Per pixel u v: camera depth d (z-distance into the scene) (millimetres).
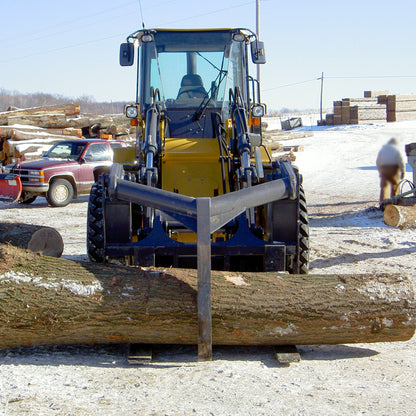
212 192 6234
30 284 4098
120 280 4195
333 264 7531
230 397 3473
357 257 7973
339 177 19656
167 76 7051
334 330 4059
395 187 11969
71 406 3330
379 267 7324
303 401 3416
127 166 6480
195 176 6309
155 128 6156
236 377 3801
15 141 19766
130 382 3717
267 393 3539
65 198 14812
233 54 7113
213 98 6984
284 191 4562
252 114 6812
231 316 4027
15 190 13945
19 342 4090
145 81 7055
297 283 4242
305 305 4047
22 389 3566
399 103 41562
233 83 7102
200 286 3975
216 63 7102
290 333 4062
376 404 3377
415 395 3520
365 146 28062
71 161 14977
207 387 3635
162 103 6957
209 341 4027
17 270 4176
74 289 4086
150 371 3922
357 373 3908
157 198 4281
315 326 4043
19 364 4008
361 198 14742
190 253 4934
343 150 27172
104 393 3535
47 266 4270
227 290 4137
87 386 3639
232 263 5504
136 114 6734
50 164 14602
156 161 6270
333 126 41500
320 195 15797
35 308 3994
